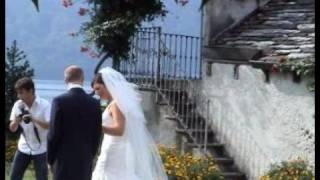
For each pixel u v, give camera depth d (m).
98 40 13.54
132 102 7.52
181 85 13.82
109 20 13.57
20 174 7.96
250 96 12.48
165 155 11.59
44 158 7.92
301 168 10.70
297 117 11.41
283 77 11.68
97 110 6.88
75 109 6.66
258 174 12.22
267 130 12.08
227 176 12.27
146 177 7.64
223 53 12.48
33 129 7.83
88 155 6.72
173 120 13.40
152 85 13.66
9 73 15.96
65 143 6.64
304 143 11.24
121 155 7.49
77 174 6.65
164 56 13.73
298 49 11.60
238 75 12.77
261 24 13.28
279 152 11.80
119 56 13.71
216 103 13.30
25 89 7.75
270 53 11.88
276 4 13.77
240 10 13.79
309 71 10.80
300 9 13.20
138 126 7.60
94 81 7.60
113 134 7.37
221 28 13.76
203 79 13.64
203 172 11.12
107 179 7.48
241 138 12.66
